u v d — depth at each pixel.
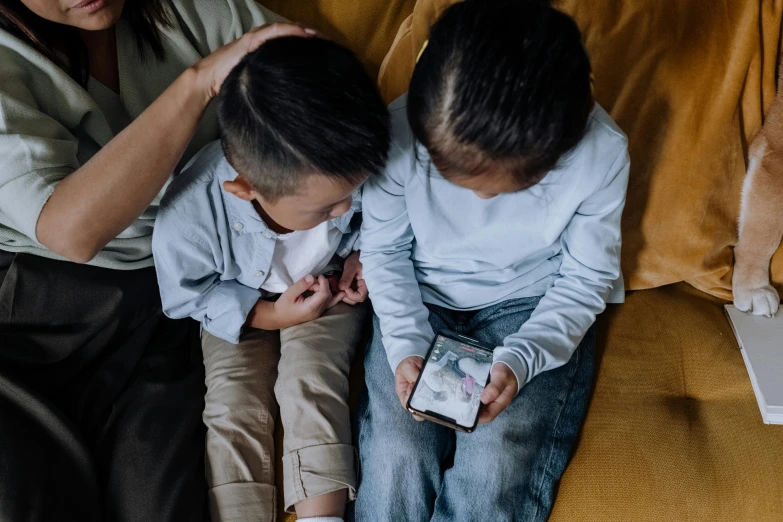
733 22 0.96
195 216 0.93
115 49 0.94
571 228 0.91
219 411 0.97
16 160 0.78
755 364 1.00
